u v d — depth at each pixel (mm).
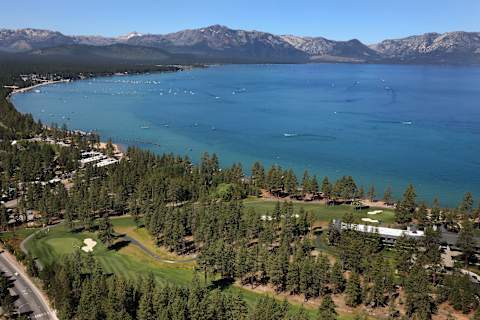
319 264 143375
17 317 127625
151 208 198500
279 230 192375
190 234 192500
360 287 144125
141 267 161875
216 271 159875
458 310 136125
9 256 166000
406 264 150875
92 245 178000
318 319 120500
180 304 120312
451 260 162000
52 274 140375
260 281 154875
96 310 119562
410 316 133125
